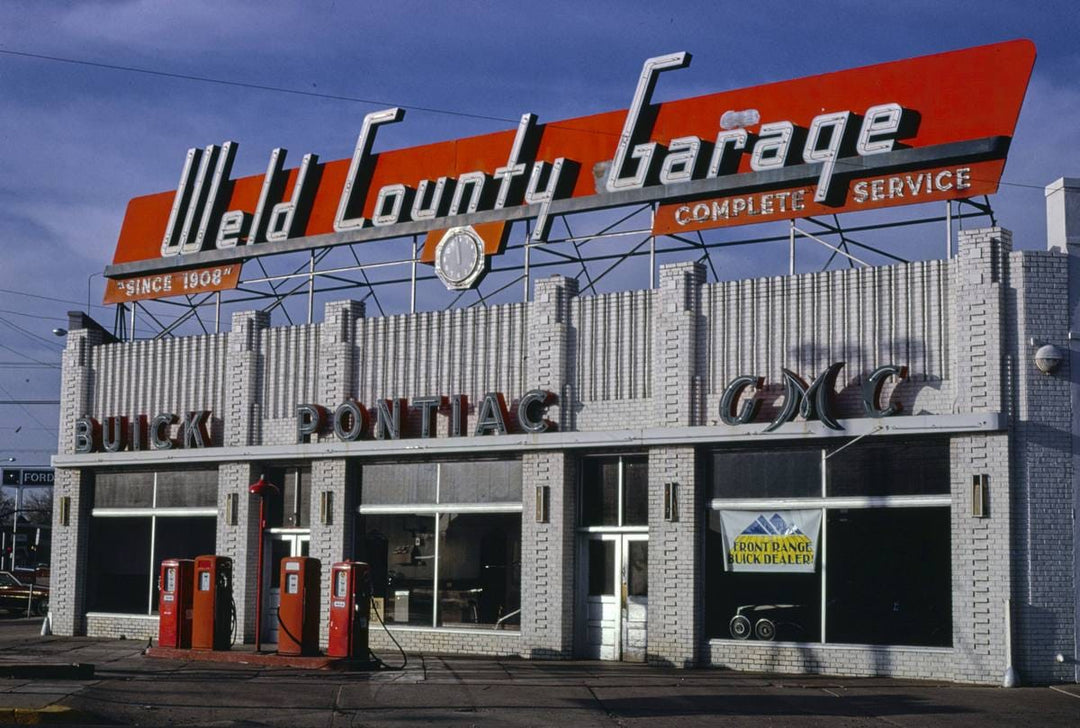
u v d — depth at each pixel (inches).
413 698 857.5
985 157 1035.3
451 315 1235.2
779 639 1041.5
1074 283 981.2
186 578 1139.9
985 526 956.0
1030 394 965.2
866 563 1013.2
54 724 749.3
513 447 1159.6
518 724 761.6
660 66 1206.9
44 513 4274.1
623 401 1129.4
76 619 1439.5
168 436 1384.1
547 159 1269.7
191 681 928.9
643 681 957.2
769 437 1034.7
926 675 975.6
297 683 928.3
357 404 1252.5
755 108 1157.7
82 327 1502.2
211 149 1489.9
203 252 1455.5
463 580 1208.2
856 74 1108.5
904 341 1008.2
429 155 1346.0
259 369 1344.7
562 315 1165.7
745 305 1082.1
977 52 1053.8
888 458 1010.1
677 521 1082.1
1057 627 948.0
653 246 1183.6
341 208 1371.8
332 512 1263.5
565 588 1135.6
